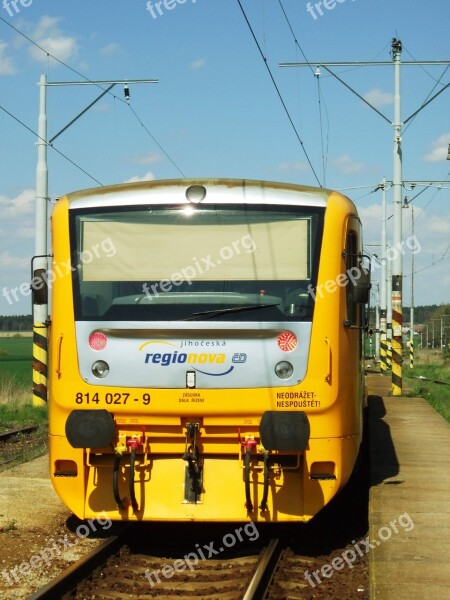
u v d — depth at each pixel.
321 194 8.23
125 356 7.84
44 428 17.02
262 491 7.86
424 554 6.89
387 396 21.75
